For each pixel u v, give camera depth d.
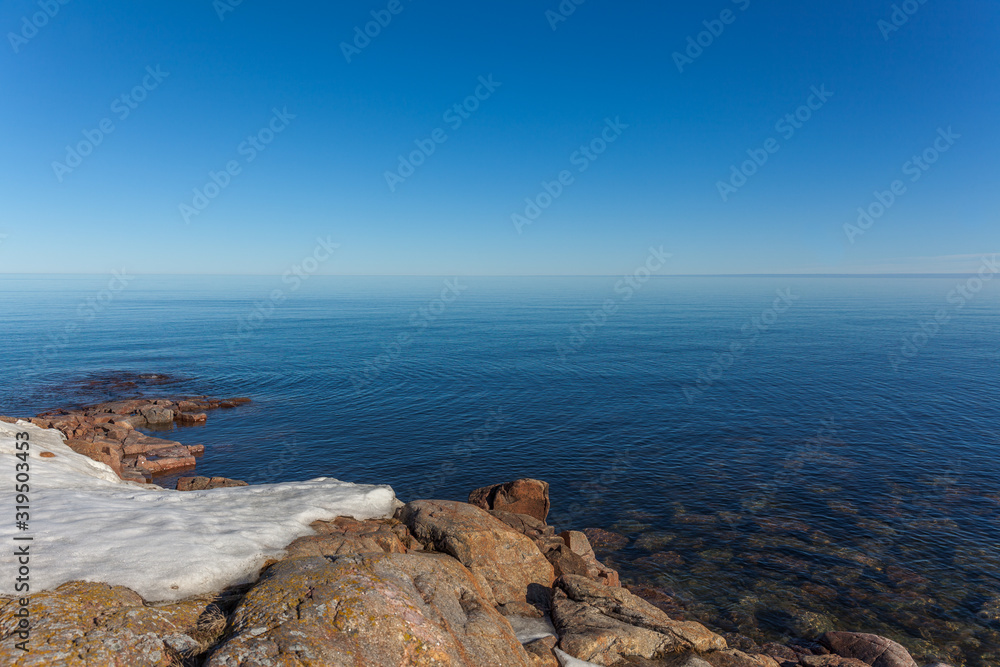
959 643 20.72
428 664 7.36
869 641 17.70
